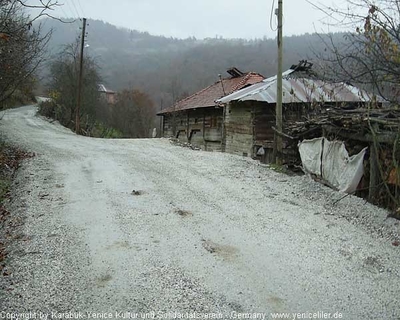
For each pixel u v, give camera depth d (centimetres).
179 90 4388
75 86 3162
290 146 946
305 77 1479
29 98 4669
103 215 543
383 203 574
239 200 637
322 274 373
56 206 583
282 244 448
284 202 632
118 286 345
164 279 358
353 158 631
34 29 1020
